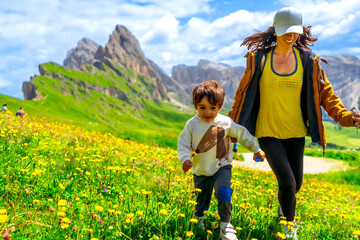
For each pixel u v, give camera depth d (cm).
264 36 402
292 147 397
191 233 279
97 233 296
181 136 350
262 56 393
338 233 443
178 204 389
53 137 796
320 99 393
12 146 562
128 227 319
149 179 523
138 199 413
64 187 406
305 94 391
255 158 375
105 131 1936
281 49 388
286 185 362
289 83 379
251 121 402
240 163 1847
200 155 342
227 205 313
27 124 976
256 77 394
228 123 352
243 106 397
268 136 388
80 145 791
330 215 534
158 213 361
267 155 385
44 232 282
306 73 384
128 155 778
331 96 389
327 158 2481
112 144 959
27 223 289
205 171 341
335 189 1103
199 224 355
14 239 260
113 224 320
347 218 535
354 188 1388
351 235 446
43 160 507
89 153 675
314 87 382
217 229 364
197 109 343
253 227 391
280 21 380
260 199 530
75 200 373
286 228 377
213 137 340
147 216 356
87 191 419
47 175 441
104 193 424
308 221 498
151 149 1136
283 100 380
